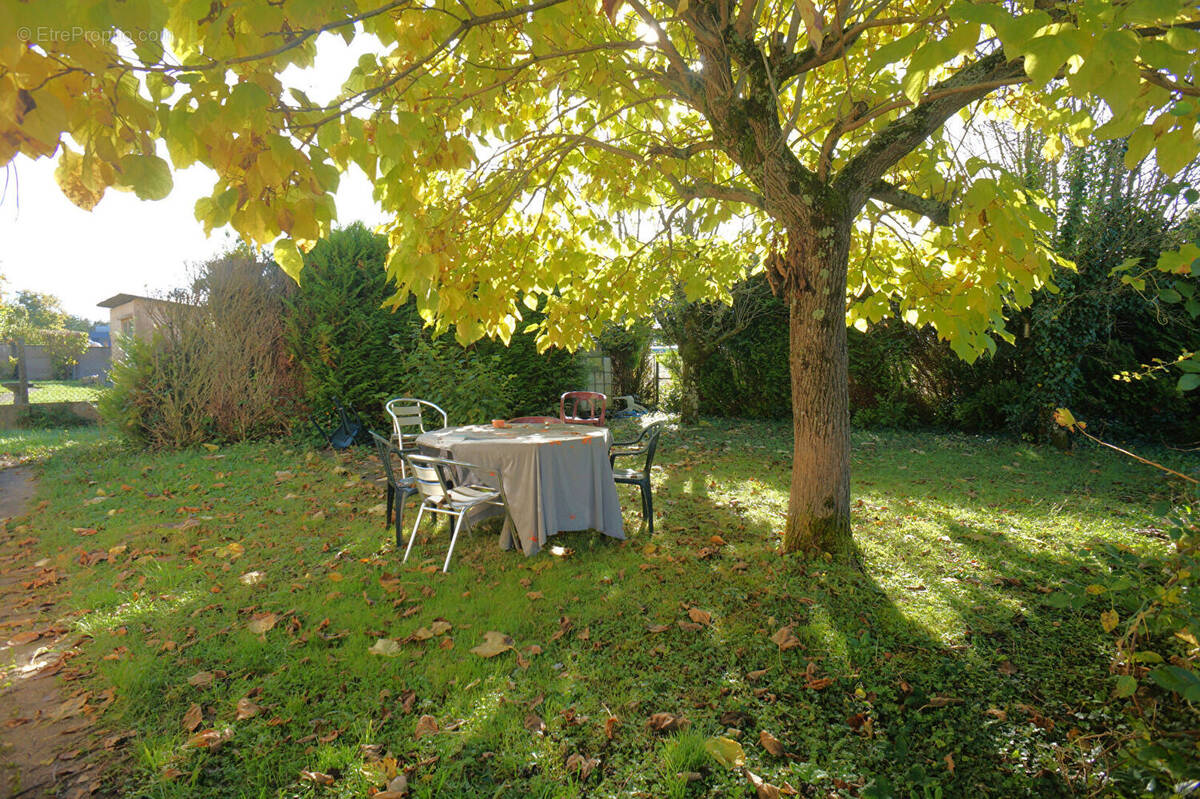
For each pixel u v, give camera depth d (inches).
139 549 185.2
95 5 46.9
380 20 83.7
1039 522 205.9
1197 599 86.4
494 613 140.1
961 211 118.9
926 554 175.3
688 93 146.4
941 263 177.8
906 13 119.0
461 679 113.3
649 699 107.3
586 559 175.6
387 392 370.3
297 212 66.3
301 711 104.3
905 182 175.5
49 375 928.3
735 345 492.7
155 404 339.0
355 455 331.9
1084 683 110.1
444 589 154.6
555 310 193.3
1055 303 334.6
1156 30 68.5
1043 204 153.3
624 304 211.9
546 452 178.1
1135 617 89.3
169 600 149.5
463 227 138.1
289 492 252.1
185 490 254.8
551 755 93.4
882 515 215.3
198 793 86.2
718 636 128.3
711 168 203.0
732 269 222.4
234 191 64.4
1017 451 340.5
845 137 185.6
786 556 166.2
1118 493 246.7
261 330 358.0
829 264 153.4
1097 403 362.6
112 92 53.1
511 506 179.6
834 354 160.6
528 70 131.2
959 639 126.0
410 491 193.0
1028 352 366.9
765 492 251.3
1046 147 165.3
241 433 348.5
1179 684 72.1
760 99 137.3
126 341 343.0
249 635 130.3
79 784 88.4
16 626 137.6
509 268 161.2
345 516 219.6
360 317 358.6
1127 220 318.7
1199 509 91.2
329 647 126.6
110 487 257.9
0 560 181.5
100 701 108.6
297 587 156.3
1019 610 138.4
